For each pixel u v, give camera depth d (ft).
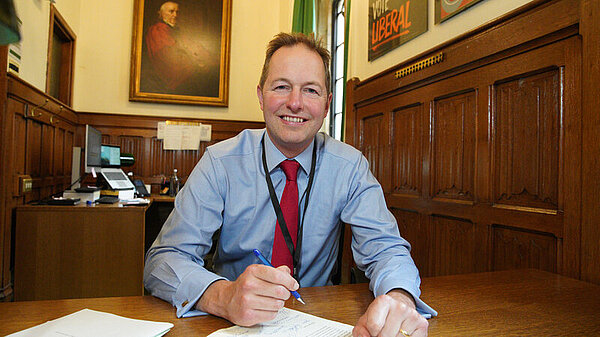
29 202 9.14
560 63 4.60
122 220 8.46
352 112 9.79
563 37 4.57
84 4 15.23
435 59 6.73
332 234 4.05
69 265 8.23
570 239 4.36
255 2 17.06
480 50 5.80
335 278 4.30
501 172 5.54
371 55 9.18
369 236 3.53
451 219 6.57
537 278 3.66
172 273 2.81
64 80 14.10
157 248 3.26
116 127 15.38
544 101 4.88
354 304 2.74
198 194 3.58
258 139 3.98
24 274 8.09
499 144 5.59
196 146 15.92
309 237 3.87
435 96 6.90
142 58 15.52
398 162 8.07
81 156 11.92
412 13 7.68
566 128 4.47
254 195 3.77
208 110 16.40
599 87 4.05
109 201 9.18
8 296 7.97
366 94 9.12
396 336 2.01
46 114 10.48
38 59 10.32
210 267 4.70
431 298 2.95
